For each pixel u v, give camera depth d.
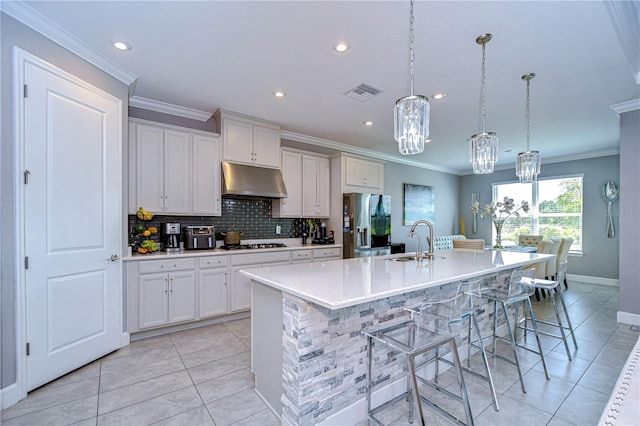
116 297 2.75
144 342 2.98
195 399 2.04
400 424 1.81
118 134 2.75
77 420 1.82
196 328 3.38
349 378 1.80
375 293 1.50
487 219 7.49
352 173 5.06
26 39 2.02
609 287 5.50
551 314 3.91
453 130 4.49
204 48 2.40
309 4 1.90
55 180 2.21
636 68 2.74
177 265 3.21
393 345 1.56
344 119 4.07
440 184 7.57
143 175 3.31
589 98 3.33
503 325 3.15
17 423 1.79
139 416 1.86
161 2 1.90
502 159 6.51
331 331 1.72
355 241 4.71
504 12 1.96
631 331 3.29
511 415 1.88
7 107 1.93
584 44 2.32
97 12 1.98
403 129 2.02
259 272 2.07
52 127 2.19
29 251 2.05
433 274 2.00
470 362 2.54
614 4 1.89
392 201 6.45
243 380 2.28
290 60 2.57
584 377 2.33
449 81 2.95
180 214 3.53
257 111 3.77
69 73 2.31
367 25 2.11
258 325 2.08
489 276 2.97
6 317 1.93
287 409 1.68
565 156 6.23
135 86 3.07
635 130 3.42
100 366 2.48
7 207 1.93
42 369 2.13
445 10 1.94
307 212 4.73
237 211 4.27
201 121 3.92
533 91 3.16
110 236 2.68
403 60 2.56
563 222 6.28
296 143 4.88
